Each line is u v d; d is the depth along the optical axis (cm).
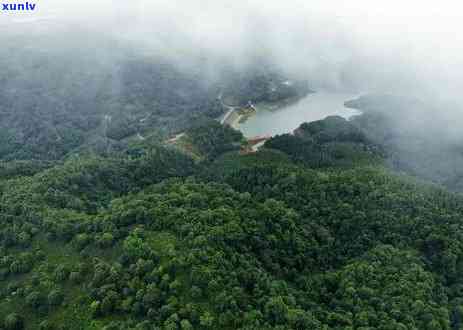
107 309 14938
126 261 16462
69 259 17350
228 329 14300
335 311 16875
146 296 14738
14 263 17225
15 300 16175
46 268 16962
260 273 16950
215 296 14950
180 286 15212
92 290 15388
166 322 14038
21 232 18588
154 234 17925
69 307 15400
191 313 14388
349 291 17612
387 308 16788
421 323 16325
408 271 18562
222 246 17550
